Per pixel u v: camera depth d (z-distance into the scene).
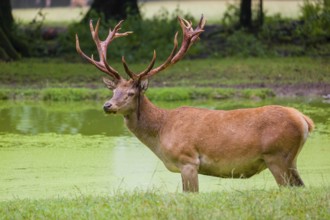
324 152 43.28
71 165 41.59
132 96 33.25
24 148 45.69
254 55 87.25
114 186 36.97
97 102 63.59
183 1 176.88
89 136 49.31
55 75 75.00
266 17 96.56
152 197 29.14
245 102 62.66
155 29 86.88
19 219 27.50
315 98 63.94
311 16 90.81
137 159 43.12
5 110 59.50
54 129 51.53
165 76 74.56
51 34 98.19
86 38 86.25
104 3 93.81
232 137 31.69
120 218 26.58
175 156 32.38
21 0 160.50
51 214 27.75
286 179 31.23
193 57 87.44
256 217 25.98
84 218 26.91
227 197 28.91
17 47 88.62
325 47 87.88
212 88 65.38
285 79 71.56
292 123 31.22
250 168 31.89
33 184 37.53
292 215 26.44
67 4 163.38
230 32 94.50
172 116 33.12
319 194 28.80
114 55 84.12
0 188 36.75
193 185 31.97
